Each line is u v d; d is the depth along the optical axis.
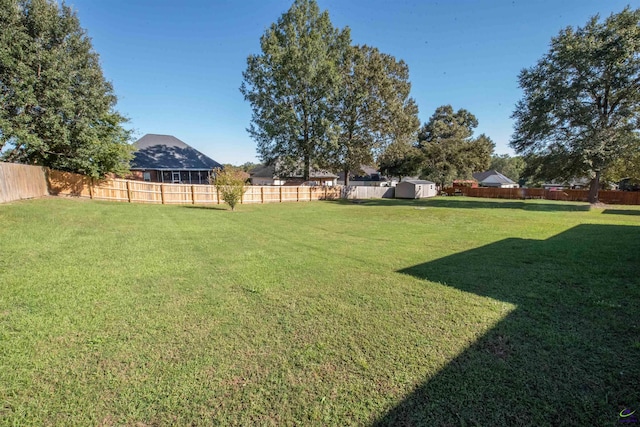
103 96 14.30
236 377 2.15
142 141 26.75
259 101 23.42
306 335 2.74
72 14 12.98
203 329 2.85
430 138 45.09
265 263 5.25
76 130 13.12
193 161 27.06
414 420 1.74
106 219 9.61
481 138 39.03
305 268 4.96
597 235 8.14
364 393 1.98
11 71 10.93
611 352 2.38
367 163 26.75
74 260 5.09
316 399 1.93
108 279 4.22
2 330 2.74
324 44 23.02
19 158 13.45
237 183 15.98
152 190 17.47
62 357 2.36
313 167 25.86
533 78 18.84
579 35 17.53
